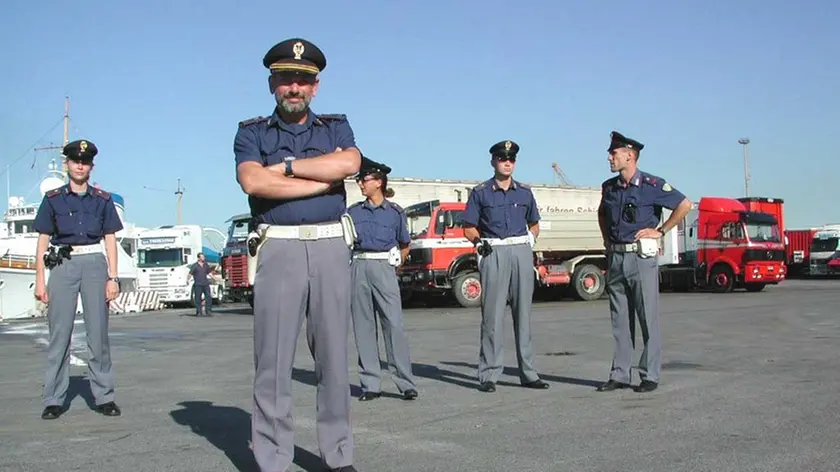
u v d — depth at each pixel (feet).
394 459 14.90
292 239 13.32
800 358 28.30
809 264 140.56
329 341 13.57
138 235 106.01
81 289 20.63
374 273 22.62
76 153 20.72
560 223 77.46
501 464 14.40
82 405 22.17
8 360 35.12
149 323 63.93
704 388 22.17
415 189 80.89
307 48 13.26
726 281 89.04
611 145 22.94
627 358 22.66
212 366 31.07
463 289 70.69
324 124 13.85
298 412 20.27
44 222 20.57
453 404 21.03
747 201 94.22
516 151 23.54
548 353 32.42
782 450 14.96
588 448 15.44
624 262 22.40
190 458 15.37
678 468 13.87
